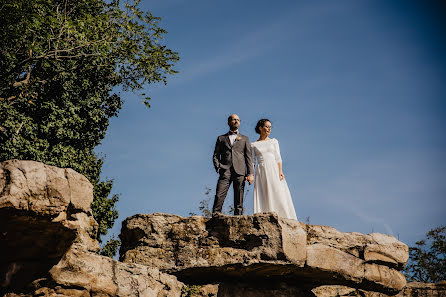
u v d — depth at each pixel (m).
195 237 9.03
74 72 16.83
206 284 9.61
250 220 8.99
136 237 9.20
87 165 16.91
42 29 14.12
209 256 8.84
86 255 7.48
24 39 14.29
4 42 14.30
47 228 6.68
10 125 14.45
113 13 16.03
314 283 9.86
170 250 9.02
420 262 20.31
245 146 10.37
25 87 15.27
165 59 16.19
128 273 8.00
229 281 9.52
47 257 7.14
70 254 7.29
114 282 7.72
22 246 6.88
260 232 8.89
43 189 6.49
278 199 10.55
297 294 9.72
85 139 17.50
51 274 7.06
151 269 8.42
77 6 15.87
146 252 8.95
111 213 17.47
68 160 15.90
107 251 17.20
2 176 6.29
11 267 6.99
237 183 10.11
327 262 9.23
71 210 6.87
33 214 6.38
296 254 8.91
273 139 11.09
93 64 16.72
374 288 9.78
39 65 15.55
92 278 7.42
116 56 16.20
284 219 9.12
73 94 17.08
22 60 14.90
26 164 6.46
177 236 9.09
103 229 17.28
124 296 7.75
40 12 14.08
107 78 17.61
